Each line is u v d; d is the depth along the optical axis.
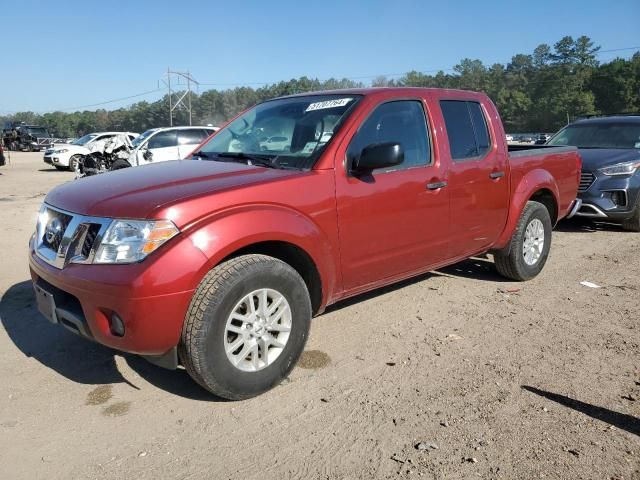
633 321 4.64
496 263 5.71
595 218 8.60
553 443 2.88
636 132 9.14
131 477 2.64
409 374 3.67
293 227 3.37
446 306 5.00
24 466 2.72
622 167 8.24
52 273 3.16
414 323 4.58
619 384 3.52
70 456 2.79
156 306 2.86
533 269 5.75
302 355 3.96
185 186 3.26
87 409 3.24
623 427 3.03
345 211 3.72
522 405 3.26
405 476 2.63
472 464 2.71
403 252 4.23
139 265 2.87
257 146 4.23
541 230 5.76
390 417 3.14
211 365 3.06
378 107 4.07
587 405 3.26
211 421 3.11
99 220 3.05
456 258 4.88
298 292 3.41
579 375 3.64
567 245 7.65
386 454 2.80
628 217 8.35
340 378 3.61
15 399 3.34
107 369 3.74
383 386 3.50
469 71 120.44
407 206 4.16
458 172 4.59
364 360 3.88
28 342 4.17
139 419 3.13
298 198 3.47
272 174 3.53
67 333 4.34
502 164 5.10
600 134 9.47
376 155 3.61
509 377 3.62
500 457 2.76
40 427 3.05
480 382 3.55
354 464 2.72
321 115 4.10
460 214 4.68
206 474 2.66
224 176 3.47
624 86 101.62
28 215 10.09
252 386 3.27
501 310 4.91
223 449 2.85
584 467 2.68
